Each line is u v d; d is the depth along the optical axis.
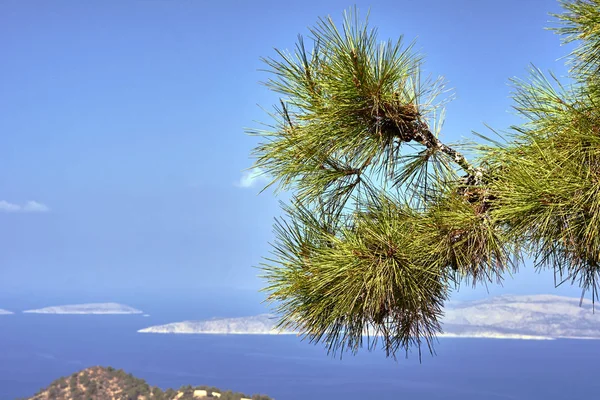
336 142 2.35
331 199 2.46
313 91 2.32
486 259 2.20
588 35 2.10
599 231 1.92
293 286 2.25
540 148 2.01
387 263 2.14
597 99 1.97
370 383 94.25
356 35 2.21
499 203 2.09
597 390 77.44
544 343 137.88
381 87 2.23
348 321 2.29
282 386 91.50
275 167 2.44
